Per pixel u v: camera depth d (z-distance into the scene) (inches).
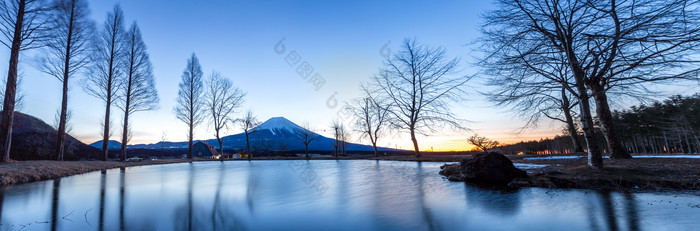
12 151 1311.5
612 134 491.2
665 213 165.3
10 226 148.3
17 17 573.0
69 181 367.9
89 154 1865.2
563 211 175.5
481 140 931.3
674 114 1247.5
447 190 270.5
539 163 526.0
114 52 979.3
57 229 142.6
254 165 826.8
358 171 525.3
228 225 151.2
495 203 204.1
